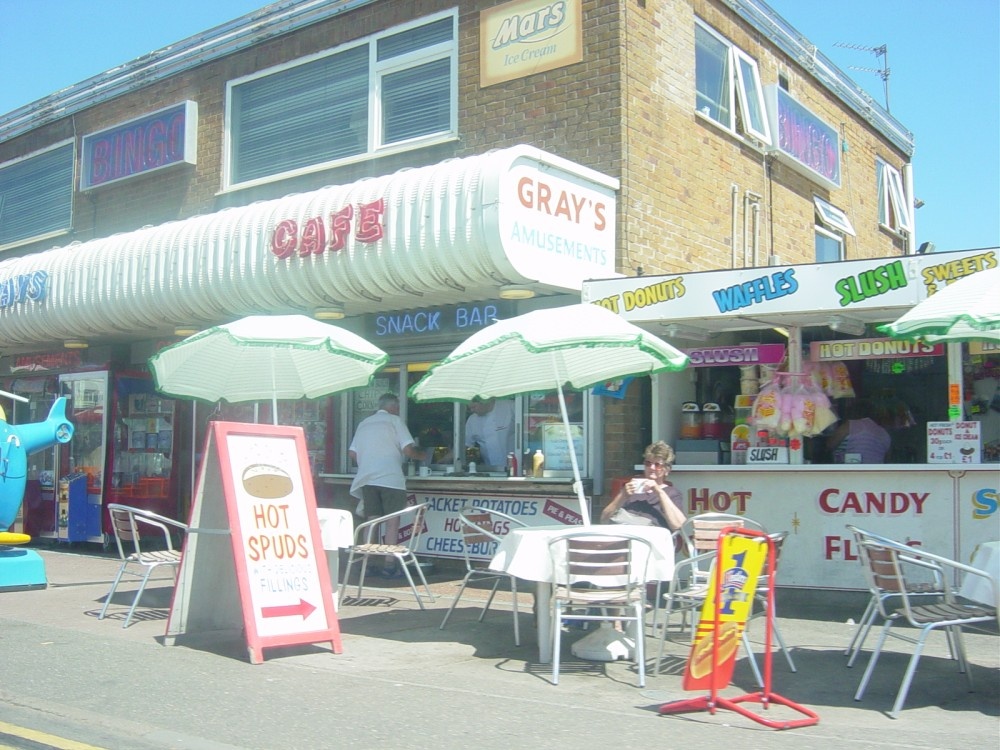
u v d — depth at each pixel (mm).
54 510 14383
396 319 11820
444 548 11289
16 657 7203
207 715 5781
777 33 14039
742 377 9938
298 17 13359
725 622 5848
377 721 5652
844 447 9727
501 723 5625
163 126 14781
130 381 14227
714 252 12203
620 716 5785
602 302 9375
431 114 12148
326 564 7605
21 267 14523
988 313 6113
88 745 5238
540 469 10688
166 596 10102
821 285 8414
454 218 9680
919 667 7078
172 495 13914
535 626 8531
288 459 7602
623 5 10750
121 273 12867
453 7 11938
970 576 6203
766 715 5840
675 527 7934
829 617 8664
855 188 16328
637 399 10547
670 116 11484
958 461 8539
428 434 11852
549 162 9805
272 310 11758
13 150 17625
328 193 10945
